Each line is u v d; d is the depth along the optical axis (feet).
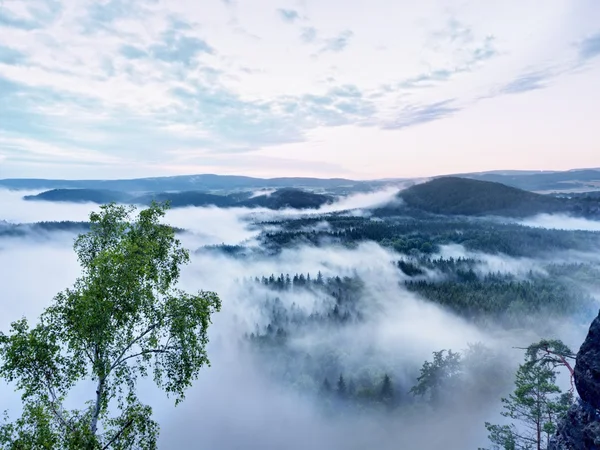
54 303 48.32
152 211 57.11
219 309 56.24
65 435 42.14
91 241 57.31
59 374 46.55
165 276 55.77
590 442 56.03
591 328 61.46
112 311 47.52
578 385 61.72
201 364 53.01
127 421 48.03
